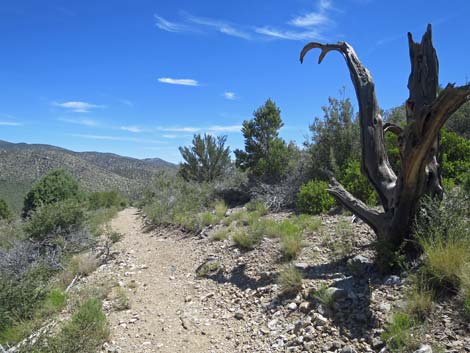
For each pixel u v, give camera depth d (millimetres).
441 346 3008
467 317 3236
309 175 10914
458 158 8117
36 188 17375
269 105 15664
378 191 5105
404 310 3574
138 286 6570
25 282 5754
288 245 6094
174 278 6887
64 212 10602
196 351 4121
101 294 6078
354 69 5508
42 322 4953
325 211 8641
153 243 9891
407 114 4621
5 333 4738
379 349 3312
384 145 5246
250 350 3971
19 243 9336
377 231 5047
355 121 10781
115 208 19281
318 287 4645
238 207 12547
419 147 4059
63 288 6879
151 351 4152
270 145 14906
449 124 10609
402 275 4238
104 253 9172
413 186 4379
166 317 5125
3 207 29109
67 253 9234
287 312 4492
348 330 3703
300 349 3699
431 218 4387
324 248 6023
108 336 4484
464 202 4660
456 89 3551
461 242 3996
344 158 10500
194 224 10195
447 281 3695
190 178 20156
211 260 7215
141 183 25844
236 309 5070
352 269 4754
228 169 20125
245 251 7059
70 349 3816
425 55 4508
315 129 11164
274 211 10180
